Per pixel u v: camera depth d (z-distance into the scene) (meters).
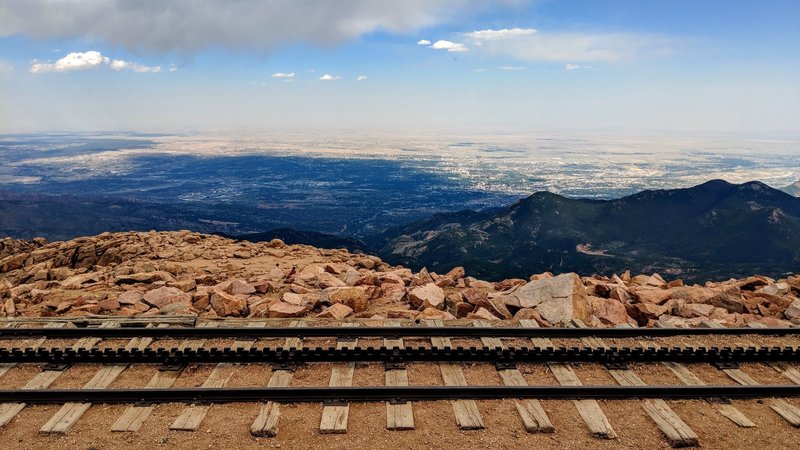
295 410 8.57
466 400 8.80
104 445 7.69
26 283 17.09
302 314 12.72
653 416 8.49
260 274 17.00
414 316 12.65
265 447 7.70
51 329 10.79
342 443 7.81
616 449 7.82
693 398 9.09
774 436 8.21
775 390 9.17
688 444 7.93
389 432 8.05
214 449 7.65
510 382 9.49
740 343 11.30
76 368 9.77
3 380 9.36
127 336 10.93
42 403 8.62
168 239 22.30
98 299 13.78
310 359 10.01
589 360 10.22
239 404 8.69
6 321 11.46
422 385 9.20
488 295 14.05
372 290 14.36
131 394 8.70
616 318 12.84
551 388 8.93
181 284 14.66
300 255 20.83
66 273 17.53
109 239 21.88
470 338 11.10
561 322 12.09
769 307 13.67
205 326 11.48
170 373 9.62
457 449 7.70
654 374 9.93
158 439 7.82
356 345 10.59
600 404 8.88
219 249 21.19
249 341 10.83
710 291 14.32
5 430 7.99
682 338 11.41
